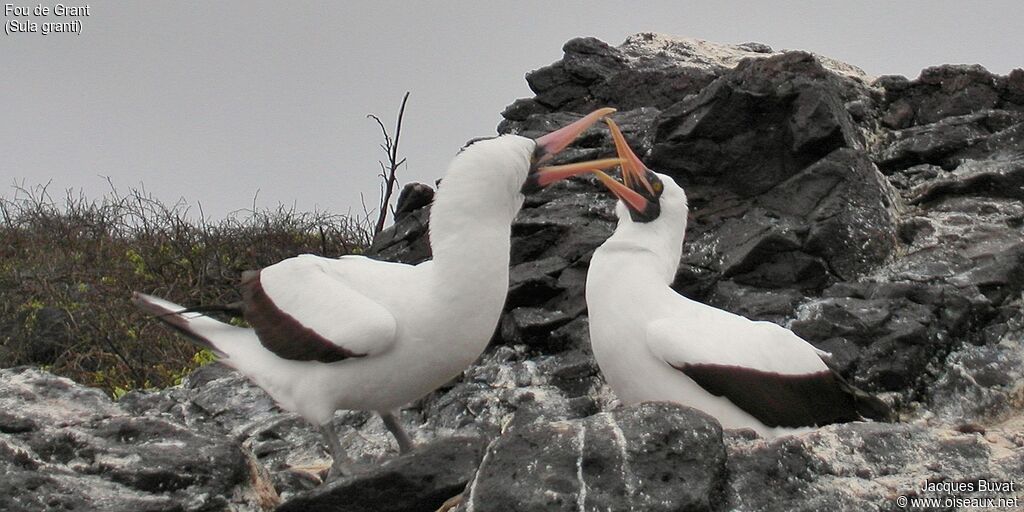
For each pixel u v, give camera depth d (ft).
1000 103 51.34
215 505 29.01
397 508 28.81
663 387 31.63
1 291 69.97
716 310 32.73
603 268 32.99
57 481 28.22
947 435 27.81
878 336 38.19
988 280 40.52
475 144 31.14
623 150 34.30
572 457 25.04
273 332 31.35
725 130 45.29
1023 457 27.25
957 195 46.29
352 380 30.66
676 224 34.32
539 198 47.24
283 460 38.22
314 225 80.89
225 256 76.69
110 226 82.17
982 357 38.75
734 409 31.40
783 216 43.88
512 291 42.96
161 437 30.30
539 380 40.40
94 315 65.46
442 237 30.32
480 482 25.29
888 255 43.01
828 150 44.75
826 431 27.30
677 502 24.35
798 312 39.96
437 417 39.52
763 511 25.21
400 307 30.25
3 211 83.66
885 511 25.59
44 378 32.58
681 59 58.08
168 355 61.26
